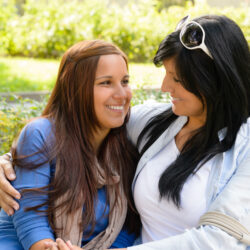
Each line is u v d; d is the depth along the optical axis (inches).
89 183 76.0
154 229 77.4
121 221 80.3
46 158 73.9
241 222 65.9
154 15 314.3
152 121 83.5
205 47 67.1
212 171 72.4
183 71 69.3
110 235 78.6
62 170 73.8
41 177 73.4
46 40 354.3
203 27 67.9
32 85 264.1
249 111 73.2
